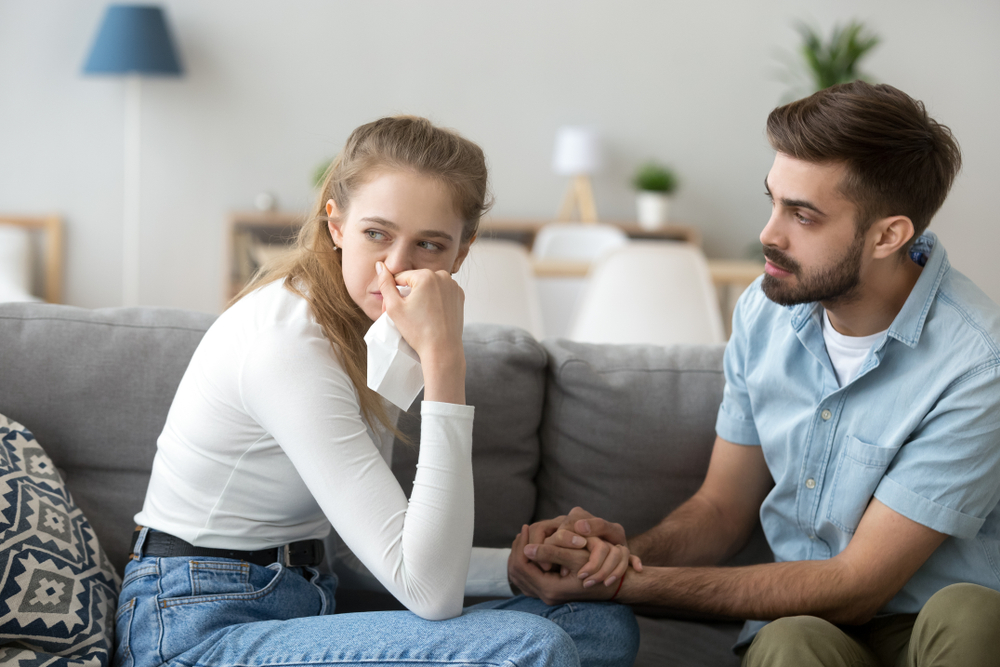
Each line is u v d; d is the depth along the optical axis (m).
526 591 1.32
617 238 4.64
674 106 5.46
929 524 1.19
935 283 1.24
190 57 5.01
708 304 3.20
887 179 1.15
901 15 5.47
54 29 4.88
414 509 1.04
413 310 1.08
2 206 4.95
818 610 1.23
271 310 1.12
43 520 1.19
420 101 5.26
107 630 1.17
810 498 1.36
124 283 5.11
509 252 3.09
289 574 1.18
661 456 1.58
